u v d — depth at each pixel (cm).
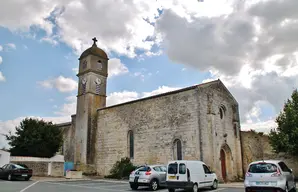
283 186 1198
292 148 2186
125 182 2266
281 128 2334
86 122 3294
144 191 1591
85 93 3434
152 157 2572
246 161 2672
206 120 2367
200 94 2377
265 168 1255
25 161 2708
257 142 2677
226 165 2544
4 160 2642
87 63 3559
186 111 2412
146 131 2697
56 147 3406
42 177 2659
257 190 1237
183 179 1482
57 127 3531
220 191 1575
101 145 3159
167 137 2498
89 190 1589
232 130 2683
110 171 2931
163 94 2639
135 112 2872
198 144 2253
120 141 2944
